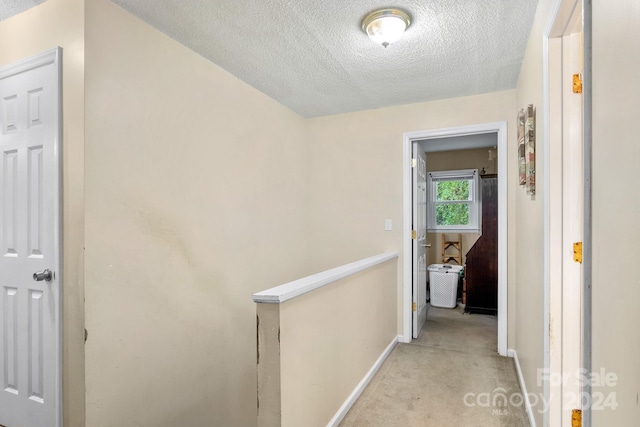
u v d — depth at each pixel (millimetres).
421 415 2115
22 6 1824
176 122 2178
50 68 1757
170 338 2113
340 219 3666
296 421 1620
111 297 1774
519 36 2125
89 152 1679
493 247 4289
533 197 1927
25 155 1854
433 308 4648
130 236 1879
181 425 2166
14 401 1909
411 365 2826
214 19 1951
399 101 3295
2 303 1962
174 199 2156
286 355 1555
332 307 2021
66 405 1724
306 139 3824
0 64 1990
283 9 1863
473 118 3121
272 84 2885
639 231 643
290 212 3494
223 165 2578
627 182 688
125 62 1858
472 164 5094
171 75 2145
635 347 652
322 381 1890
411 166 3457
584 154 905
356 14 1913
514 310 2941
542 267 1656
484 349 3158
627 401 683
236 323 2682
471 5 1822
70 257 1710
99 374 1708
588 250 898
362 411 2170
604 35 803
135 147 1912
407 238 3381
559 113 1527
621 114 716
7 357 1943
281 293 1533
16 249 1898
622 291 710
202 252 2373
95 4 1710
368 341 2592
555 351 1519
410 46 2260
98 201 1720
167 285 2100
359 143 3588
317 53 2354
